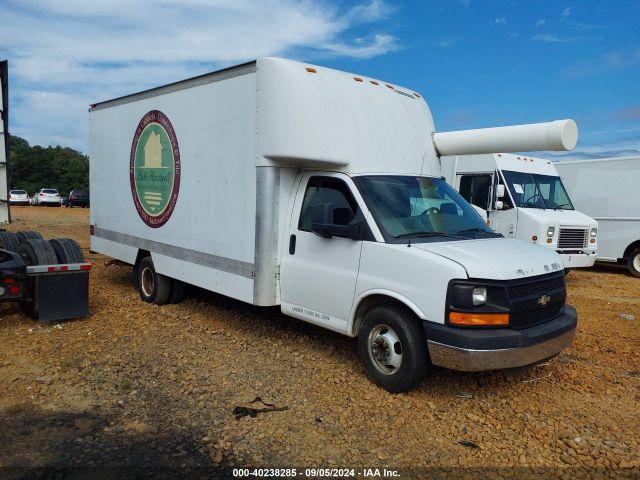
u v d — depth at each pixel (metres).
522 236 10.76
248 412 4.41
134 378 5.08
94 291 8.79
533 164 11.96
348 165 5.36
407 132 6.03
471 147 6.07
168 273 7.34
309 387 4.95
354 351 5.89
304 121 5.20
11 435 3.97
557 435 4.21
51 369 5.23
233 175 6.00
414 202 5.39
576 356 6.09
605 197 13.11
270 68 5.40
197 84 6.54
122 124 8.39
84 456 3.71
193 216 6.73
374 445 3.98
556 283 4.98
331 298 5.23
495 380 5.25
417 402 4.69
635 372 5.62
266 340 6.26
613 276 12.92
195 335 6.42
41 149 96.69
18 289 6.43
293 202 5.67
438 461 3.80
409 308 4.64
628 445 4.08
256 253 5.67
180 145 6.93
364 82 5.92
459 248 4.75
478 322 4.31
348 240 5.10
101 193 9.20
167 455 3.76
